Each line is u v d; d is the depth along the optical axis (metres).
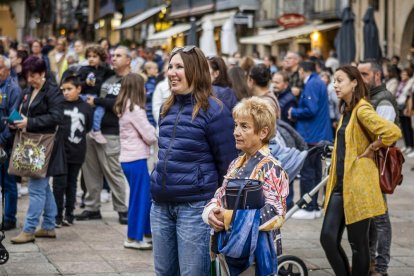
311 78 12.80
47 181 10.06
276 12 39.19
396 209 13.36
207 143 6.41
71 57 19.88
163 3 52.62
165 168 6.39
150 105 14.63
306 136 12.77
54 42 24.22
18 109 10.46
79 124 11.24
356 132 7.73
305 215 12.11
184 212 6.39
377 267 8.51
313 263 9.51
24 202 13.05
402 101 21.11
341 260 7.80
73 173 11.33
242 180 5.62
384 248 8.52
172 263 6.60
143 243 9.91
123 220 11.52
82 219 11.77
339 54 24.70
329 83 18.42
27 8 61.62
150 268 9.08
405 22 30.80
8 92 10.78
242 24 41.72
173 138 6.42
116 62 11.62
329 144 8.47
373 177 7.70
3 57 10.74
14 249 9.75
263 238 5.62
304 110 12.71
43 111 9.82
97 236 10.65
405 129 21.36
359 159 7.70
